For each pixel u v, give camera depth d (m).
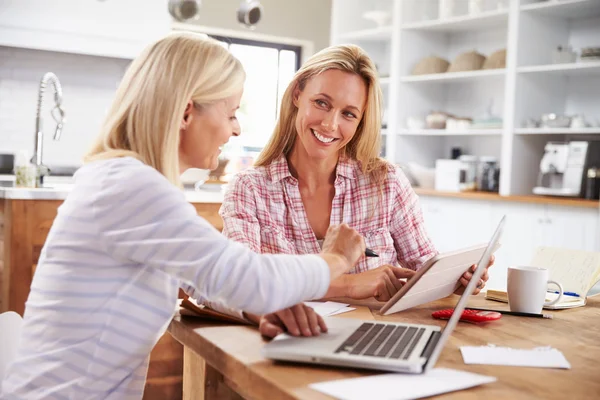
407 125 5.42
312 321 1.17
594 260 1.77
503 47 5.21
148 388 2.70
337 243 1.27
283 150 1.87
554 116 4.47
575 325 1.43
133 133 1.24
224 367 1.12
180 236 1.11
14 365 1.21
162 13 5.35
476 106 5.40
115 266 1.16
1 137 5.27
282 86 6.27
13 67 5.25
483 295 1.76
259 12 4.86
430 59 5.33
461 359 1.11
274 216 1.83
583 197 4.20
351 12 5.79
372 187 1.89
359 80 1.74
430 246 1.96
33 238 2.84
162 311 1.19
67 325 1.16
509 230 4.47
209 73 1.26
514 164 4.64
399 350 1.07
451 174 4.91
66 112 5.45
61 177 5.15
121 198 1.13
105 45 5.18
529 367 1.08
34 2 4.89
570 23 4.78
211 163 1.34
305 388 0.94
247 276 1.11
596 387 0.99
